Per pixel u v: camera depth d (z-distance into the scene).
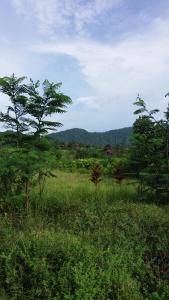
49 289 5.16
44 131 9.99
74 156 33.81
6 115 9.84
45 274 5.30
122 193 11.95
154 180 10.96
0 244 6.14
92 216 8.19
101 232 7.23
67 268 5.34
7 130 9.96
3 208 9.11
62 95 9.77
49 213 9.32
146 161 11.44
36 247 5.85
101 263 5.73
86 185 13.37
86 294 4.93
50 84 9.82
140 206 9.28
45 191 11.60
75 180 16.28
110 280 5.32
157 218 8.06
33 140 10.00
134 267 5.93
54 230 7.24
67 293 5.07
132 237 7.03
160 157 11.22
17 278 5.37
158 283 5.67
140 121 11.57
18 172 9.20
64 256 5.69
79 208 9.27
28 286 5.34
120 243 6.69
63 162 23.66
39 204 9.77
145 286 5.70
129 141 11.64
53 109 9.74
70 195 11.41
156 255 6.47
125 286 5.25
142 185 12.60
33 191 10.87
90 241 6.77
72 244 5.96
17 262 5.67
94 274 5.26
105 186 13.73
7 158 9.20
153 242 6.93
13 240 6.29
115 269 5.53
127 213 8.58
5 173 9.15
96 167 13.84
